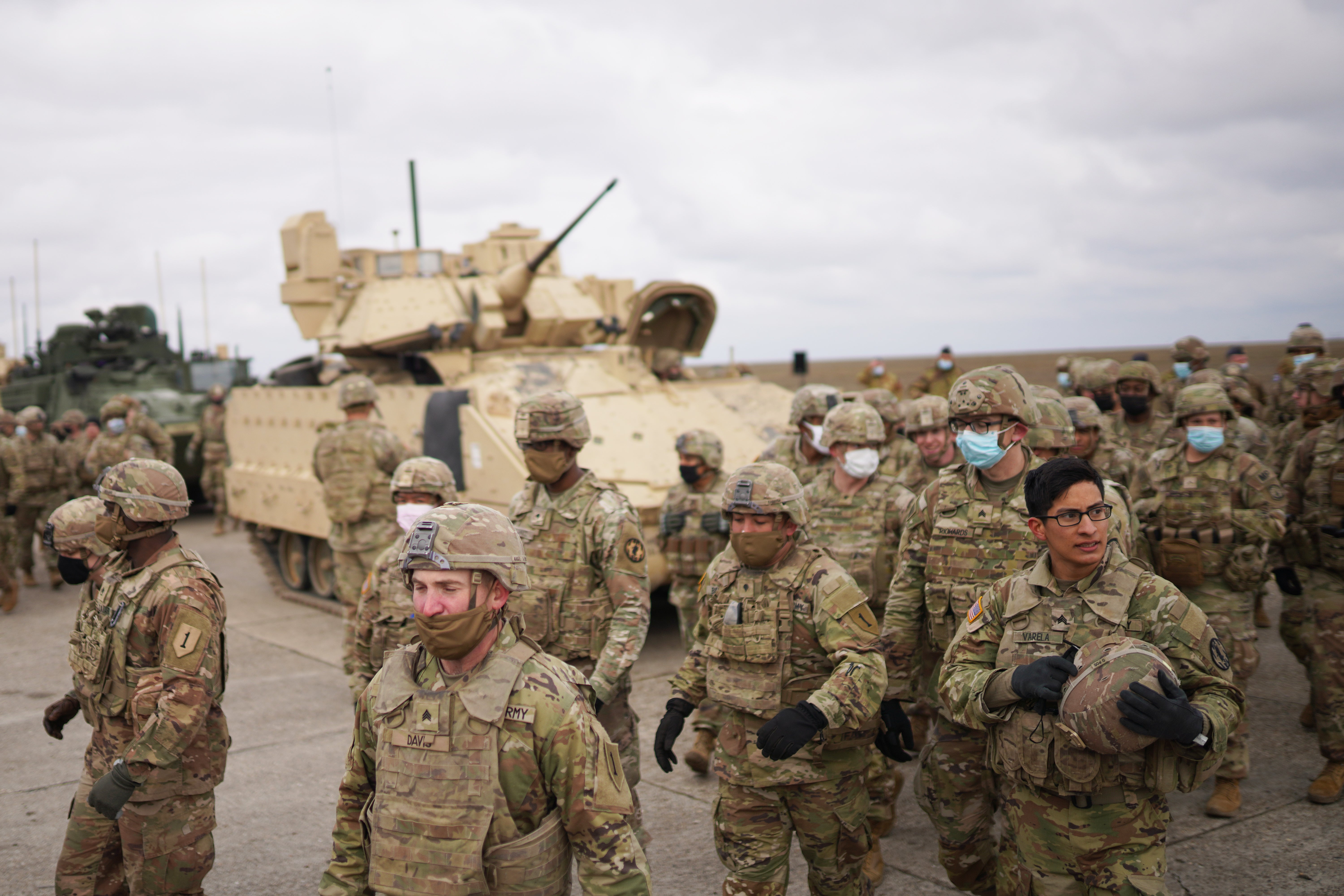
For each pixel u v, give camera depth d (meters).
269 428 11.98
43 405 20.17
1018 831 3.03
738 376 11.85
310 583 11.88
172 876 3.70
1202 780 2.74
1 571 11.13
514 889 2.32
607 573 4.38
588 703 2.49
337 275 12.12
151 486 3.64
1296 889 4.41
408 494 4.95
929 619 4.16
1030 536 3.85
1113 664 2.65
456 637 2.31
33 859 5.20
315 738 7.01
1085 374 8.52
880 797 4.59
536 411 4.42
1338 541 5.27
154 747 3.46
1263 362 54.94
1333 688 5.27
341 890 2.55
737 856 3.64
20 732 7.28
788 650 3.53
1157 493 5.55
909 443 7.89
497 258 12.00
